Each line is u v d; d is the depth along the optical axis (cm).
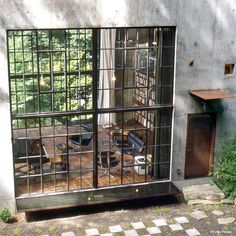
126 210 1187
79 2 1055
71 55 1501
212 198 1229
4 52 1034
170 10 1132
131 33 1243
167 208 1201
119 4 1084
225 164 1244
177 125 1230
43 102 1477
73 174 1252
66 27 1061
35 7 1027
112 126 1333
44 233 1066
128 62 1284
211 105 1245
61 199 1138
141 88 1223
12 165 1110
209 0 1162
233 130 1295
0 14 1007
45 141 1288
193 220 1136
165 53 1188
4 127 1080
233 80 1251
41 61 1516
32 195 1148
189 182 1277
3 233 1065
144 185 1225
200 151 1281
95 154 1167
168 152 1252
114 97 1347
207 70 1216
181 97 1213
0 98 1059
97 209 1186
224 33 1204
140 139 1291
